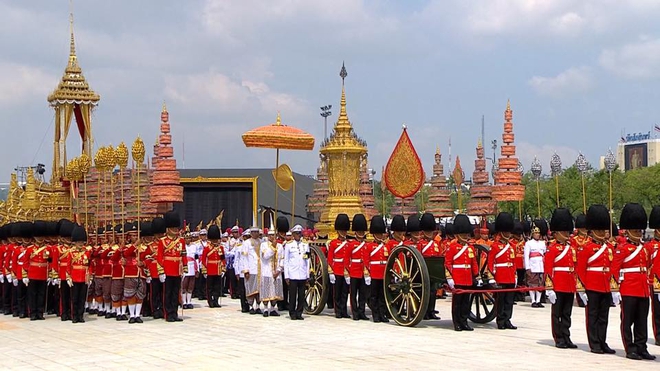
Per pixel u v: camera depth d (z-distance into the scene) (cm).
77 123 4638
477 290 2031
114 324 2366
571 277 1752
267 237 2584
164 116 3847
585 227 1838
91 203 4081
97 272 2581
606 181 5281
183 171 6247
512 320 2388
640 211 1656
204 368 1528
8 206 4475
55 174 4531
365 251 2316
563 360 1599
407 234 2438
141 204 3925
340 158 3091
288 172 2761
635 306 1633
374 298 2316
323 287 2475
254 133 2708
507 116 4075
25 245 2720
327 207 3105
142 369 1537
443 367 1509
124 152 2873
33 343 1989
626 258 1644
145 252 2412
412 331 2094
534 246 2778
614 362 1579
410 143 2875
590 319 1709
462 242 2102
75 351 1816
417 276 2167
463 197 6166
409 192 2866
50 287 2728
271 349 1772
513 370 1477
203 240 3061
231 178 5250
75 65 4612
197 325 2294
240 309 2812
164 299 2417
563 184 5462
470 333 2050
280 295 2522
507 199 4038
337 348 1777
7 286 2862
